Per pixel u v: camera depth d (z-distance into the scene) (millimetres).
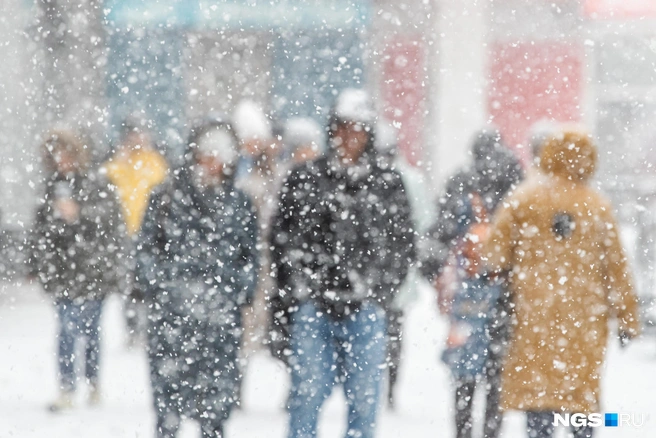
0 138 43250
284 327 15289
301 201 15320
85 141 25203
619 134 53969
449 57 53906
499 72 54219
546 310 14734
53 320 30875
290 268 15203
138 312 20812
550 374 14750
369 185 15320
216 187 15797
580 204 14805
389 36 54062
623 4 53500
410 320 30766
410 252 15492
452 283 17359
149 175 25984
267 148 22594
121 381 22938
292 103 53812
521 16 53938
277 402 21094
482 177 17641
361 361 15016
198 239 15758
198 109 52438
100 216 21188
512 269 14938
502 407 14953
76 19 46906
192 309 15727
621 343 15039
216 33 52531
